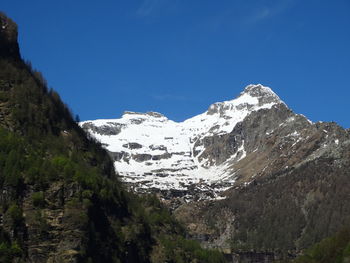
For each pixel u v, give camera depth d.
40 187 182.50
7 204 175.88
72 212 180.38
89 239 181.88
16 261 166.88
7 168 182.25
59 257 172.62
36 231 174.00
